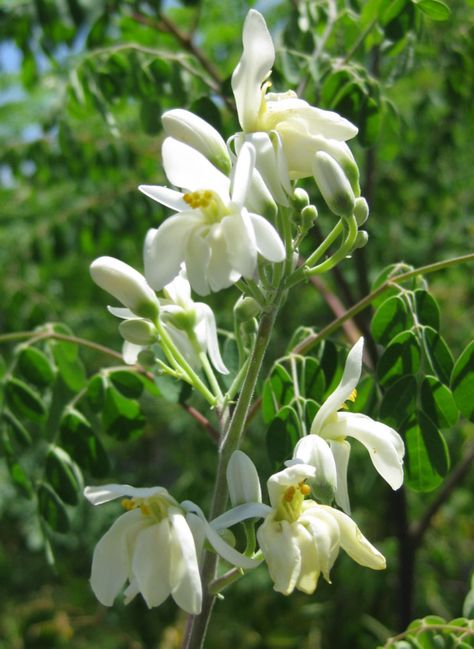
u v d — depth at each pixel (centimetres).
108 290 12
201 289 11
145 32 26
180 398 16
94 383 17
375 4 18
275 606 33
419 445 14
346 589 32
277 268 11
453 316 35
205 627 12
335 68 18
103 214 26
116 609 35
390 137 23
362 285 23
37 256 28
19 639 36
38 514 17
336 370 15
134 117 30
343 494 11
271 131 11
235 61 26
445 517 33
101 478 17
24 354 17
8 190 32
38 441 29
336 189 11
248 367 12
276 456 14
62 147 23
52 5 21
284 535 10
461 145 32
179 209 11
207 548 11
